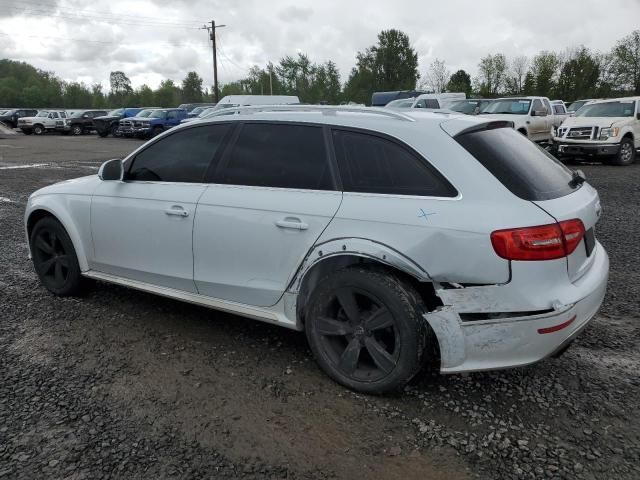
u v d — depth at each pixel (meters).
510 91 60.06
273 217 3.25
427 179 2.91
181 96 99.62
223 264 3.51
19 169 13.93
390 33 72.75
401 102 22.20
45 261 4.63
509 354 2.77
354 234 2.97
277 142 3.44
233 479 2.42
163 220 3.73
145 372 3.35
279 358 3.53
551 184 3.02
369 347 3.03
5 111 44.97
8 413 2.89
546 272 2.70
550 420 2.85
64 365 3.43
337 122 3.26
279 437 2.72
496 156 2.95
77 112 39.75
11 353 3.59
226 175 3.57
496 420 2.85
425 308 2.91
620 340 3.77
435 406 2.98
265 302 3.41
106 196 4.09
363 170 3.10
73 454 2.57
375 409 2.95
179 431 2.76
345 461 2.54
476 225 2.71
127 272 4.08
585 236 3.00
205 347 3.68
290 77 70.69
